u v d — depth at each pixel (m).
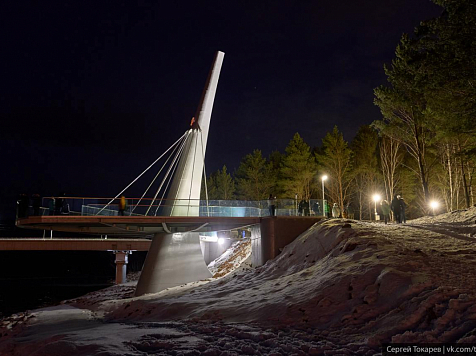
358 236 15.39
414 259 11.35
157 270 26.41
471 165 40.47
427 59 24.16
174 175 29.98
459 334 6.83
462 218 20.89
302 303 10.65
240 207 25.69
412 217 54.12
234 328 9.57
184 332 9.69
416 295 8.79
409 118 36.19
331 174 51.41
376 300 9.45
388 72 34.88
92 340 8.88
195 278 26.88
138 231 25.95
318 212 24.94
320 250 16.73
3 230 97.56
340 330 8.55
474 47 20.88
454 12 21.38
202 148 30.48
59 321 16.84
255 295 13.59
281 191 57.78
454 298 8.06
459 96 23.84
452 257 11.80
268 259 21.75
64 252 111.25
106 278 87.31
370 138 54.72
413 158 51.94
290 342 8.01
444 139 33.97
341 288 10.84
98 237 55.44
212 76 32.22
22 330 15.77
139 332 9.94
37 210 23.39
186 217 23.66
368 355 6.95
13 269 98.69
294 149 53.59
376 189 55.53
